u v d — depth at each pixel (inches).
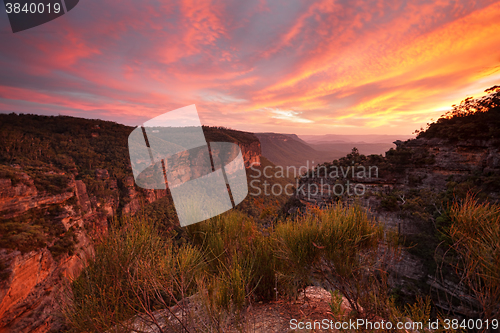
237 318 77.4
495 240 66.6
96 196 1621.6
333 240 90.2
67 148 1749.5
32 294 730.8
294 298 110.7
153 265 77.4
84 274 66.9
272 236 114.4
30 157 1428.4
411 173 1739.7
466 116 1734.7
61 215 1113.4
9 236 773.3
